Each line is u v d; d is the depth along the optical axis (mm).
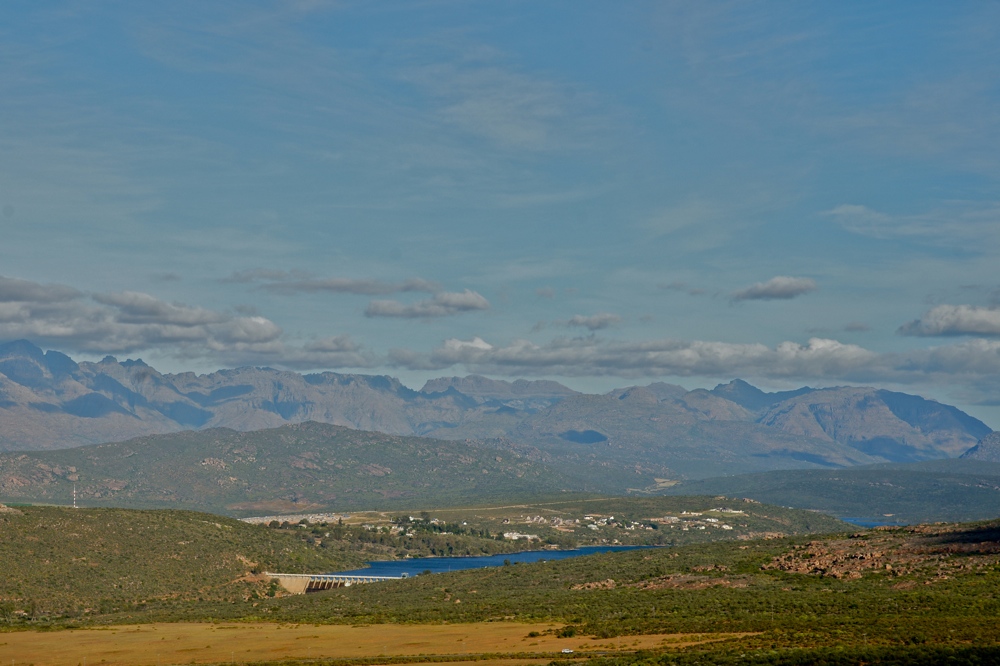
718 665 148750
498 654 179500
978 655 146750
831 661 147000
